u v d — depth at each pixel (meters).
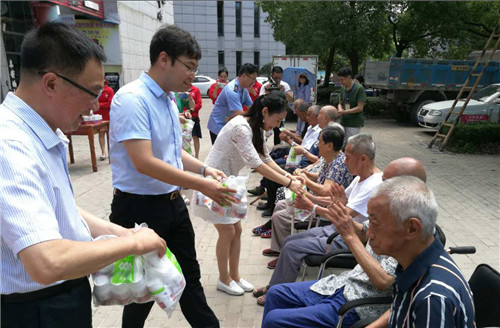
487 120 9.78
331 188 2.60
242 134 2.73
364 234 2.46
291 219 3.30
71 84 1.10
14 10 7.40
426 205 1.29
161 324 2.70
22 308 1.17
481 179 6.38
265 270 3.47
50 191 1.13
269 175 2.74
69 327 1.25
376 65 13.80
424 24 14.49
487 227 4.39
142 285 1.41
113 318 2.77
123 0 11.70
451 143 8.79
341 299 2.09
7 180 0.99
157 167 1.83
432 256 1.30
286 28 15.59
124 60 11.85
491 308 1.65
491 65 12.09
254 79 5.11
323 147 3.31
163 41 1.85
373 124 13.23
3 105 1.11
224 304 2.93
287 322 2.05
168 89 1.96
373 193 1.40
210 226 4.47
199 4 28.09
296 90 10.66
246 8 29.41
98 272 1.38
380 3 13.05
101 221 1.55
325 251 2.69
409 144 9.56
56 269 1.00
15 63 7.38
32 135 1.10
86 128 6.47
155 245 1.36
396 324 1.34
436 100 12.46
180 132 2.15
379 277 1.85
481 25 14.58
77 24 11.02
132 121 1.81
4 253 1.09
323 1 13.15
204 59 29.44
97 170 6.70
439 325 1.16
